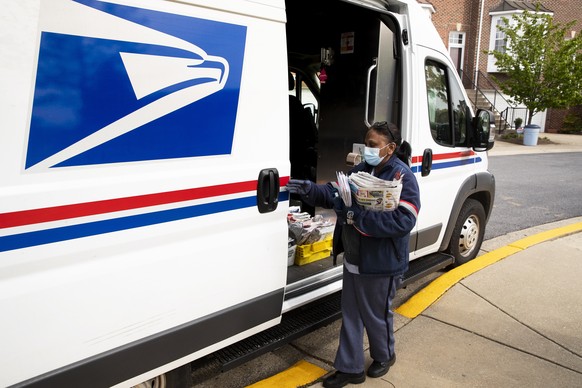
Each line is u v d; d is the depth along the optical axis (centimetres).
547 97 1694
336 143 427
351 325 296
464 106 459
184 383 257
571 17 2153
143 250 216
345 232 286
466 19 2103
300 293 324
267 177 260
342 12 404
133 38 201
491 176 509
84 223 194
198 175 229
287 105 268
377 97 379
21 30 173
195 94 224
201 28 223
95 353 204
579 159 1413
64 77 184
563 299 428
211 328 246
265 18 251
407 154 287
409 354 340
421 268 431
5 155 173
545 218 729
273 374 325
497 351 346
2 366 179
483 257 523
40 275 186
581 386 308
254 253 260
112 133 199
